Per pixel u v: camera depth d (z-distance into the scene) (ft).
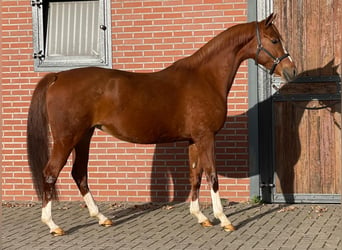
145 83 23.27
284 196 28.43
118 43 29.30
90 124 22.82
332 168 28.09
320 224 24.21
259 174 28.48
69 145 22.62
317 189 28.25
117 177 29.37
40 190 23.71
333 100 27.91
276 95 28.27
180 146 28.91
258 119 28.35
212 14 28.58
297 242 21.45
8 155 30.07
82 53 29.78
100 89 22.68
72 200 29.66
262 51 24.13
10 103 30.01
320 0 27.76
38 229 24.07
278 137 28.37
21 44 29.89
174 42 28.91
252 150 28.32
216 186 23.61
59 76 22.90
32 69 29.86
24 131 29.94
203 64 24.09
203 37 28.68
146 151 29.14
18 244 21.74
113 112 22.86
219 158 28.66
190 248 20.88
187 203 28.73
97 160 29.45
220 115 23.77
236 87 28.40
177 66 24.12
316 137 28.14
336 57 27.78
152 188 29.17
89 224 24.77
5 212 27.50
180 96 23.53
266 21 24.00
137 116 23.04
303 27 27.94
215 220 25.17
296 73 24.09
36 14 29.71
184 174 28.91
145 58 29.14
